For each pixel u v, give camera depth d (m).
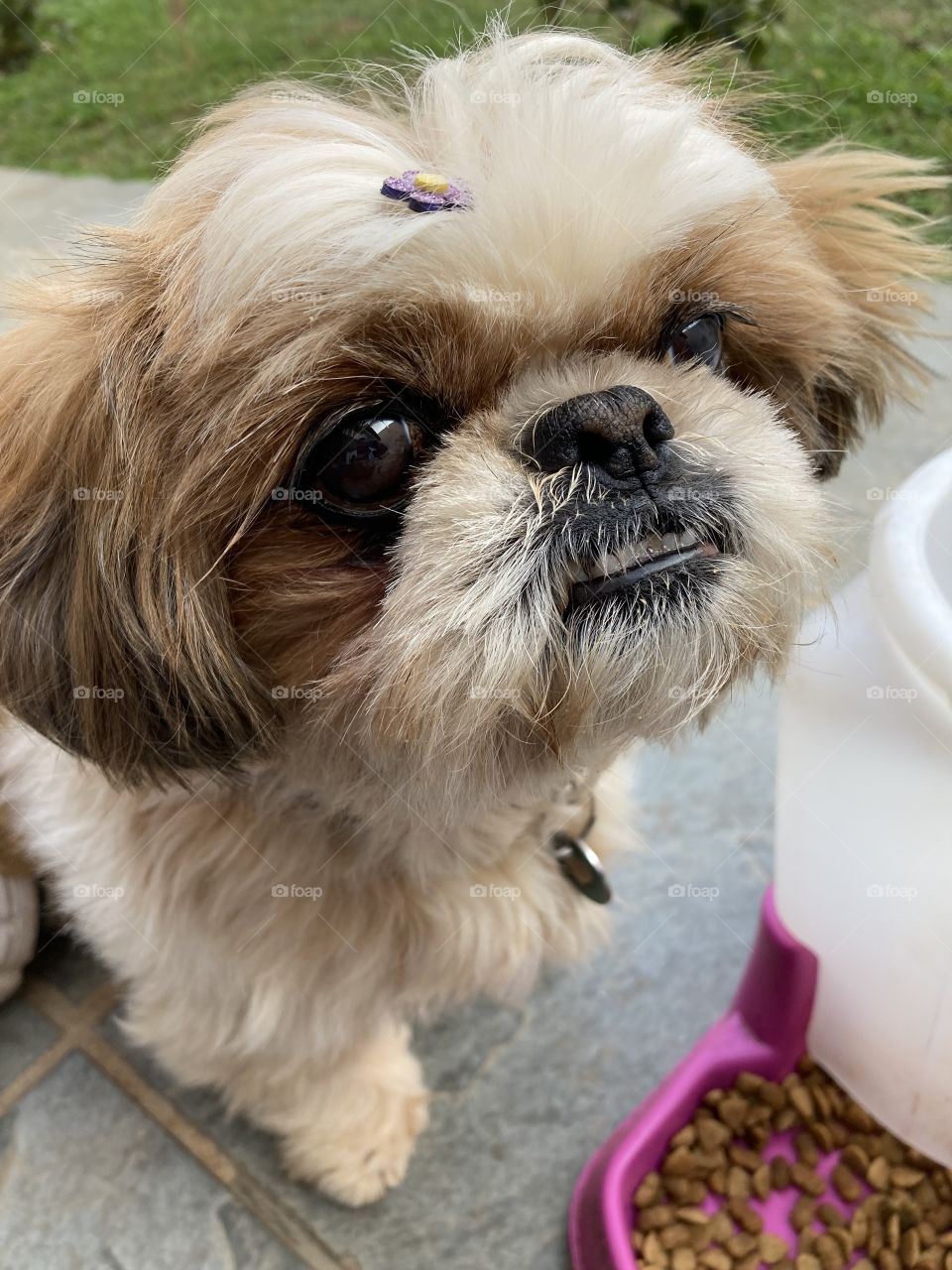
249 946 0.23
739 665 0.20
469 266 0.16
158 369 0.17
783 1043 0.29
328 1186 0.28
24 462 0.19
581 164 0.16
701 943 0.33
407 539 0.17
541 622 0.17
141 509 0.17
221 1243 0.28
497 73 0.18
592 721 0.18
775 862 0.28
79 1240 0.28
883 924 0.24
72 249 0.20
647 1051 0.31
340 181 0.16
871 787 0.23
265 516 0.17
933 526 0.23
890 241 0.25
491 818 0.23
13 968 0.31
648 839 0.36
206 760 0.19
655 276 0.18
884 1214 0.27
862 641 0.23
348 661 0.17
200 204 0.17
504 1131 0.30
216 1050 0.26
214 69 0.66
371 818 0.21
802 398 0.23
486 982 0.26
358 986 0.24
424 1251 0.28
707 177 0.18
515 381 0.17
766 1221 0.27
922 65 0.55
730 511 0.18
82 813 0.24
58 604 0.20
